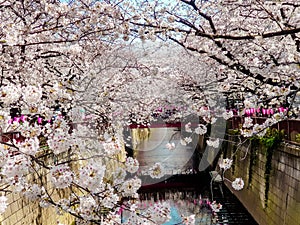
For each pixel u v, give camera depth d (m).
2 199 4.68
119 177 5.16
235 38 6.46
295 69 9.42
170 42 11.34
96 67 11.10
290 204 11.93
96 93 10.02
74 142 4.42
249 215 17.22
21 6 8.27
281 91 7.66
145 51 11.66
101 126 9.19
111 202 4.82
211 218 17.00
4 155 3.83
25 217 10.30
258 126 8.82
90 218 4.84
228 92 10.44
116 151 4.39
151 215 4.43
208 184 24.05
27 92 3.93
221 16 10.20
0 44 6.44
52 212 12.59
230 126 22.78
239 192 19.52
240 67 9.12
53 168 3.90
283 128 13.48
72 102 6.96
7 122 4.07
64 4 7.46
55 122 4.43
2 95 3.86
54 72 10.77
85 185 3.79
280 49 9.50
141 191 24.05
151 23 7.33
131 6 8.01
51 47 10.09
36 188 4.86
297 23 8.56
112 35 8.26
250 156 17.39
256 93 9.59
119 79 11.93
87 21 7.54
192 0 7.70
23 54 8.38
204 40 9.89
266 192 14.44
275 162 13.80
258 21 10.04
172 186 24.47
